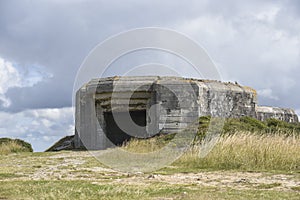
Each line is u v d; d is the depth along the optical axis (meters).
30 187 8.48
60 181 9.67
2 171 11.99
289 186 8.80
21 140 25.47
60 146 27.55
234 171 11.49
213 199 7.12
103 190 7.97
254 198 7.25
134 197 7.34
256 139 13.34
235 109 23.91
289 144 12.62
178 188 8.39
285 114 28.19
